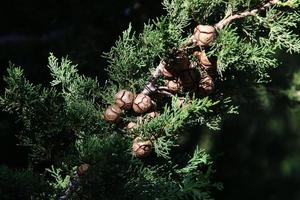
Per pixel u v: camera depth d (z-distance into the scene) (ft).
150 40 3.67
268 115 11.09
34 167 4.40
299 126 11.37
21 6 6.91
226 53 3.55
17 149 5.98
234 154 11.02
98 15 6.57
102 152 3.38
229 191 11.06
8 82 3.79
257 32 4.05
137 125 3.72
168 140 3.66
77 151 3.66
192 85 3.75
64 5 6.82
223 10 3.85
